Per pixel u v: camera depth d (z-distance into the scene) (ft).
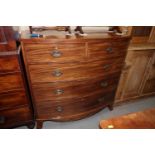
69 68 4.52
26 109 4.95
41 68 4.25
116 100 7.12
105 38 4.51
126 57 5.94
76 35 4.54
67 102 5.26
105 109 7.14
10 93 4.39
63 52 4.16
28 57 3.97
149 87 7.75
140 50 6.04
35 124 5.76
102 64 5.05
